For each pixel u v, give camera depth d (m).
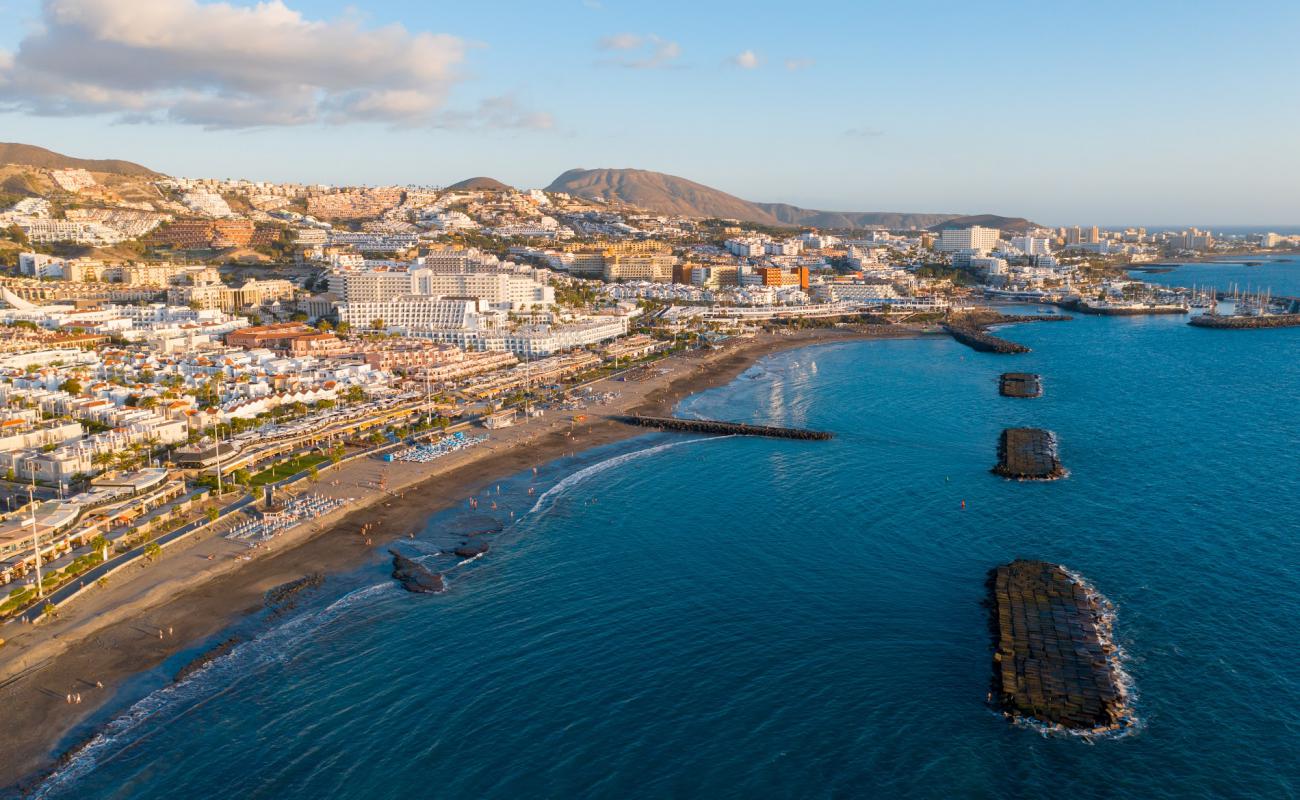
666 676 143.50
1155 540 196.62
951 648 150.75
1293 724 127.94
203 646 153.88
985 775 118.44
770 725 130.00
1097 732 126.94
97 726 130.38
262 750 124.75
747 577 181.12
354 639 156.38
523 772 120.19
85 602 168.00
